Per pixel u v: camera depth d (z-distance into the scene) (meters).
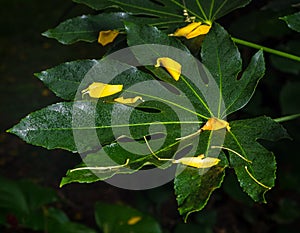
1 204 2.56
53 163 4.42
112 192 4.11
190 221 3.46
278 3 1.48
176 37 1.25
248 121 1.14
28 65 5.68
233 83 1.17
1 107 5.04
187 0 1.30
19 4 6.95
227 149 1.11
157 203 3.36
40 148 4.56
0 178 2.66
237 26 1.84
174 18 1.30
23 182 2.79
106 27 1.31
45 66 5.63
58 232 2.54
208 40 1.19
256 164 1.09
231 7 1.28
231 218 3.64
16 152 4.57
